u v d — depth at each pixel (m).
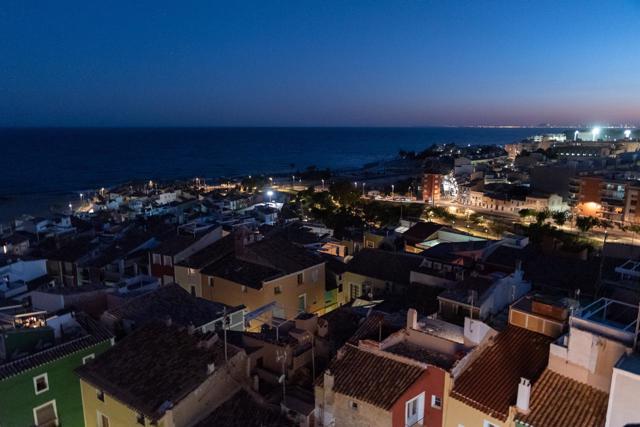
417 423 27.23
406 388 26.28
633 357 22.73
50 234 112.56
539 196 178.25
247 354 32.94
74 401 34.41
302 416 28.22
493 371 27.67
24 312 39.47
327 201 161.25
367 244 90.69
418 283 53.62
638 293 34.22
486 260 61.16
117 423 30.38
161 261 64.38
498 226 147.25
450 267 54.81
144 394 28.95
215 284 58.06
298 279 57.88
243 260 59.62
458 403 26.31
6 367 31.56
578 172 185.75
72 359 34.22
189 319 41.44
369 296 54.25
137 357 32.41
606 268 55.12
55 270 79.12
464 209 184.88
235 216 131.00
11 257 83.50
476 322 28.75
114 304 45.53
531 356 28.36
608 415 21.89
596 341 24.47
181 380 29.22
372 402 25.86
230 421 28.75
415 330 31.06
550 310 29.92
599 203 165.00
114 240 86.31
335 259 70.75
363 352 29.67
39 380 32.66
